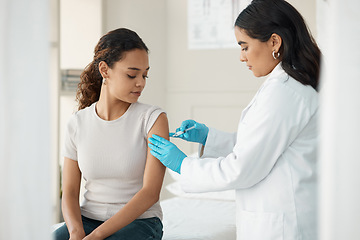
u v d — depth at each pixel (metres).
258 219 1.28
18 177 0.88
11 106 0.87
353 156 0.77
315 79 1.31
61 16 3.03
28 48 0.87
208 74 3.25
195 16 3.27
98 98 1.60
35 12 0.87
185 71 3.30
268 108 1.25
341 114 0.78
